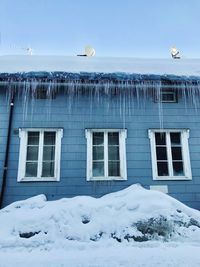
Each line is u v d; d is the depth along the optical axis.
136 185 9.02
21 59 11.27
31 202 8.18
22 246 6.09
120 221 6.78
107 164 9.73
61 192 9.27
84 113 10.12
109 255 5.48
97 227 6.64
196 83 10.12
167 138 10.12
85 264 5.00
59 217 6.96
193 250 5.68
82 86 10.23
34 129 9.80
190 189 9.56
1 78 9.55
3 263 5.07
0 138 9.62
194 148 10.04
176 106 10.45
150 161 9.77
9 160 9.45
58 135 9.79
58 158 9.57
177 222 6.78
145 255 5.44
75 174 9.48
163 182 9.57
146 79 9.82
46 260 5.22
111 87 10.29
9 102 9.99
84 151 9.73
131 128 10.08
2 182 9.16
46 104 10.09
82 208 7.32
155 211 6.98
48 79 9.68
